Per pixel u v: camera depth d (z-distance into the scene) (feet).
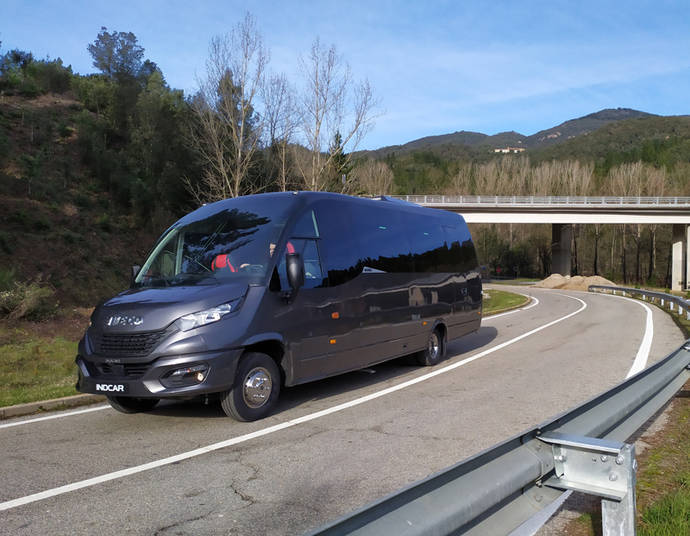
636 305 97.60
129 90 208.95
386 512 6.44
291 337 22.94
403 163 567.18
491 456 8.05
